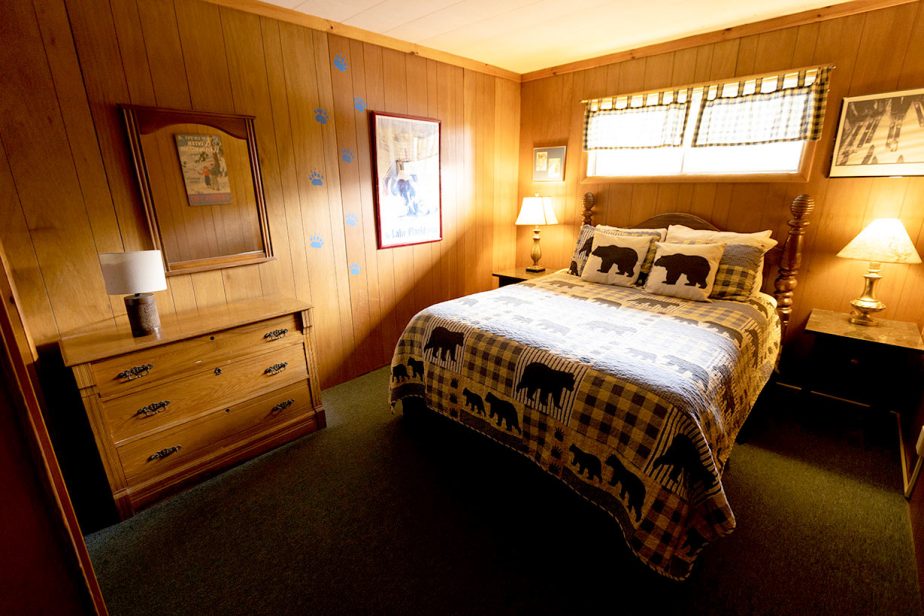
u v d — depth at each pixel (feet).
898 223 7.77
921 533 5.38
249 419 7.47
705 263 8.71
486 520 6.16
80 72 6.18
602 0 8.04
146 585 5.19
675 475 4.70
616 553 5.36
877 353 7.67
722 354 6.15
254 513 6.32
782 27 8.92
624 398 5.14
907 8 7.72
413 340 7.92
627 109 11.26
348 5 8.05
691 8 8.45
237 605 4.93
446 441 7.87
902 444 7.79
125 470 6.18
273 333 7.55
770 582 5.13
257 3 7.76
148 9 6.65
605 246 10.29
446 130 11.64
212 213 7.73
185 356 6.54
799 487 6.74
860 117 8.39
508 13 8.59
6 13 5.55
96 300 6.72
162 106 6.97
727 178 10.08
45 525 2.39
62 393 6.55
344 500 6.57
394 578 5.26
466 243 13.03
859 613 4.75
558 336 6.60
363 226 10.28
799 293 9.61
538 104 13.19
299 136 8.75
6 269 5.59
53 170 6.14
